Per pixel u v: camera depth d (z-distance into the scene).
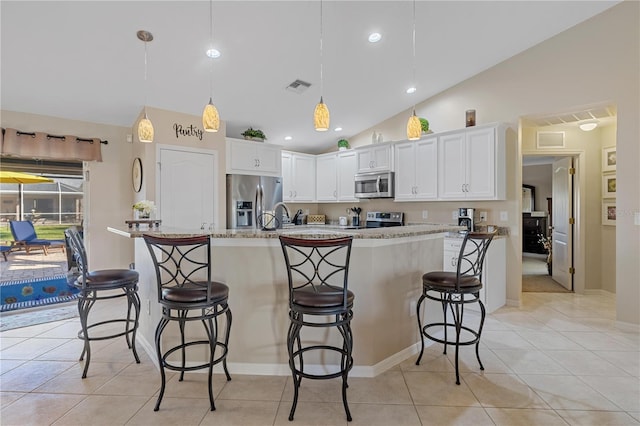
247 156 4.88
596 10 3.35
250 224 4.85
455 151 4.26
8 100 3.54
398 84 4.34
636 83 3.18
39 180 4.24
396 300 2.64
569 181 4.91
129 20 2.67
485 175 3.99
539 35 3.66
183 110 4.17
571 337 3.11
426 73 4.14
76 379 2.36
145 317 2.86
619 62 3.27
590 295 4.64
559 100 3.67
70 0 2.43
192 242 2.00
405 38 3.40
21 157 3.86
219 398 2.14
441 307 3.16
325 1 2.75
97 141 4.20
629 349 2.83
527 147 4.75
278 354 2.47
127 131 4.49
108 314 3.73
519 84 3.96
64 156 3.97
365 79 4.09
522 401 2.09
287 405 2.06
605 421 1.89
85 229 4.22
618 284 3.31
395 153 4.95
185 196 4.23
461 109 4.46
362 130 5.73
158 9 2.60
